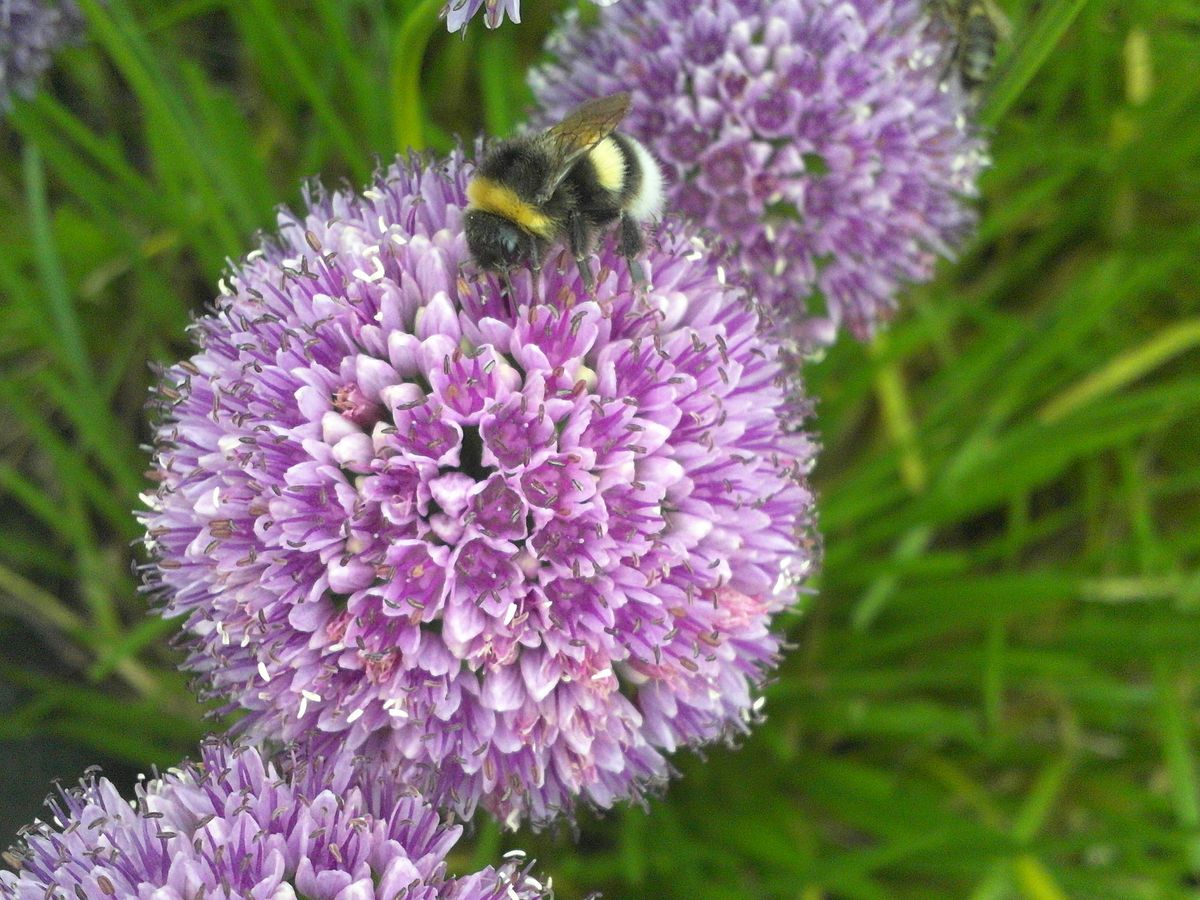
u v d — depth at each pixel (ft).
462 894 0.27
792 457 0.31
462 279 0.28
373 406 0.28
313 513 0.27
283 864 0.26
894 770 0.46
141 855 0.27
